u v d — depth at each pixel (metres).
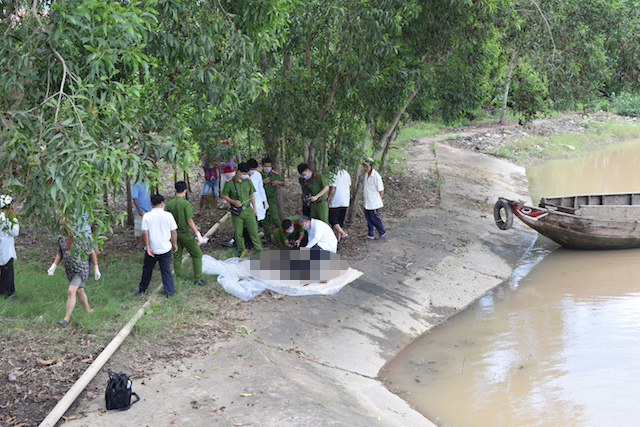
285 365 7.00
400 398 7.00
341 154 11.30
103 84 5.06
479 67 13.78
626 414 6.41
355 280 10.12
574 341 8.45
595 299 10.20
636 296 10.21
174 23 6.88
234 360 6.91
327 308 8.95
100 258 10.65
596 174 22.81
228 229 12.72
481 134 29.86
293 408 5.89
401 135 29.66
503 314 9.77
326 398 6.34
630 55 13.40
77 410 5.60
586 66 12.91
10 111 4.88
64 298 8.47
